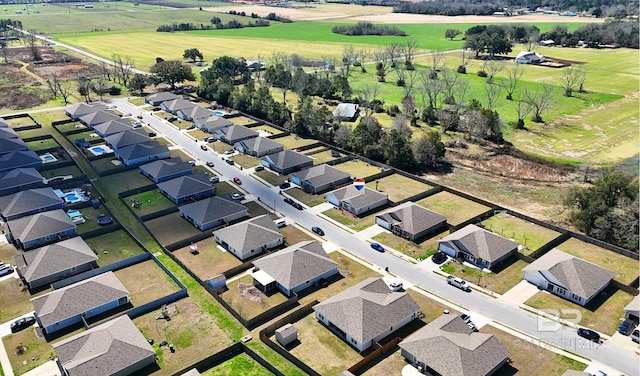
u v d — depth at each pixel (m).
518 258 94.62
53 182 123.50
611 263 93.19
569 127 172.38
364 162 140.88
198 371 67.19
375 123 156.75
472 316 78.81
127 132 149.12
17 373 67.31
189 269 89.25
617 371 67.75
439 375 66.00
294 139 158.50
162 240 100.38
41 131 160.75
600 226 100.38
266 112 177.00
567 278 83.50
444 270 90.94
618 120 179.12
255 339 74.12
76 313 76.62
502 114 183.50
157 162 132.25
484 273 89.94
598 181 110.44
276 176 131.62
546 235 102.88
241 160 142.12
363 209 111.88
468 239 94.62
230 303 81.81
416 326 76.62
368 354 70.94
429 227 102.25
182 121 174.25
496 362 66.69
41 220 100.19
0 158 132.00
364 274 90.06
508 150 151.75
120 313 79.50
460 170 138.38
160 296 83.94
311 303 80.81
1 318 78.31
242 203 116.38
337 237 102.00
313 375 66.56
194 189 117.44
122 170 133.62
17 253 95.56
